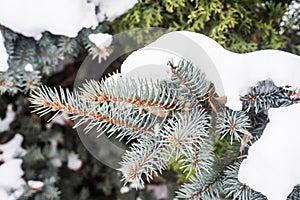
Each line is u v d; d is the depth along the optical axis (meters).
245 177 0.94
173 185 1.42
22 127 1.52
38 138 1.54
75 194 1.59
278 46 1.26
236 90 0.97
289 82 0.98
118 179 1.58
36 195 1.46
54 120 1.52
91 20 1.18
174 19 1.30
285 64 0.97
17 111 1.50
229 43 1.27
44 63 1.30
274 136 0.91
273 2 1.27
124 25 1.30
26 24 1.17
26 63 1.27
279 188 0.91
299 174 0.91
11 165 1.39
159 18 1.25
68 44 1.28
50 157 1.54
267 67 0.98
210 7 1.22
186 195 1.03
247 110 1.01
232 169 1.01
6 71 1.24
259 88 1.01
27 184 1.41
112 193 1.60
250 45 1.25
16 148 1.47
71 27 1.16
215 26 1.25
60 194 1.57
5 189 1.38
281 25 1.25
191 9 1.25
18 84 1.26
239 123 0.99
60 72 1.43
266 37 1.28
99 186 1.60
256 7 1.28
